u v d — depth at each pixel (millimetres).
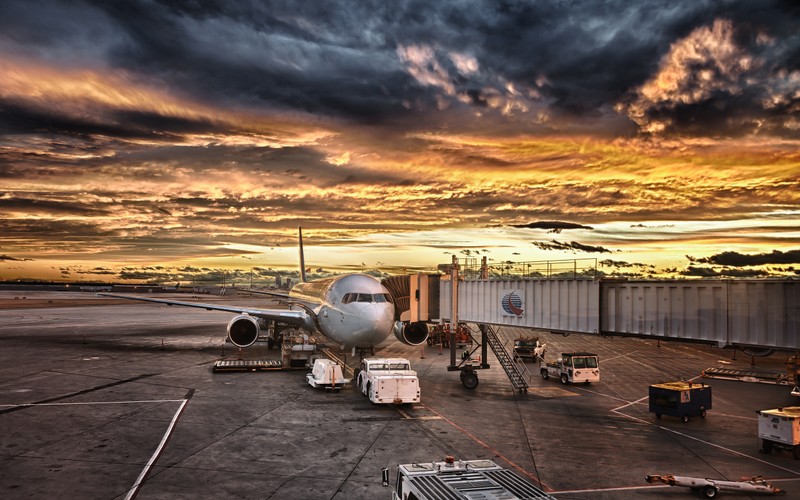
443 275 34094
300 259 68438
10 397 26781
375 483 15875
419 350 48594
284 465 17359
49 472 16484
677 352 51031
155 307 122750
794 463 18484
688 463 18250
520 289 28906
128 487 15383
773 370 39594
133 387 29531
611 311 24109
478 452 18969
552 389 31469
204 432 21016
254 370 35219
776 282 18188
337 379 29422
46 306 118938
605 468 17562
